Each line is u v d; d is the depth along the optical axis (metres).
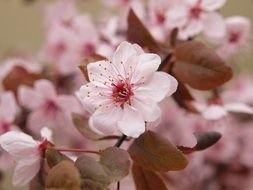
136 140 0.17
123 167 0.16
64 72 0.27
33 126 0.24
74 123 0.19
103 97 0.17
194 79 0.19
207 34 0.22
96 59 0.18
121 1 0.28
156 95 0.16
